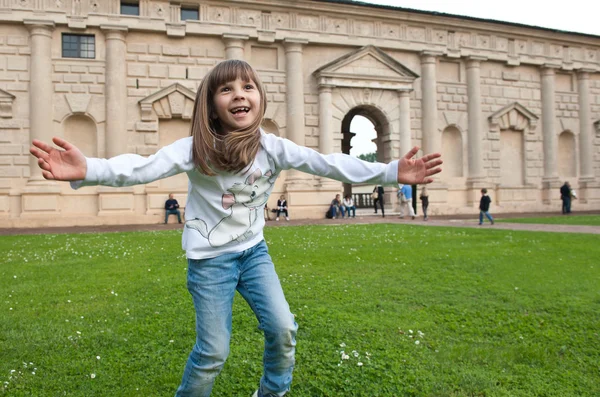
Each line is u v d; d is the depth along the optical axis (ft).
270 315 9.84
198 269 10.00
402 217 94.53
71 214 83.71
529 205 112.68
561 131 118.21
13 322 19.19
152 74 88.48
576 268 30.66
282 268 31.40
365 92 98.73
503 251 38.34
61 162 7.90
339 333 17.66
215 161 9.26
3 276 29.14
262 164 10.03
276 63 95.96
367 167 9.68
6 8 80.84
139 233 60.90
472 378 13.66
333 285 25.98
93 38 86.38
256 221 10.42
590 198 118.83
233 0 91.15
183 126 90.89
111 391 13.09
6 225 79.00
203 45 91.35
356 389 13.19
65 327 18.58
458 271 29.86
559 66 116.57
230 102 9.48
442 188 104.73
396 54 103.60
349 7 97.81
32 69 82.02
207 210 10.00
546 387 13.20
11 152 81.61
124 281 27.43
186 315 20.34
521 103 114.52
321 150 95.45
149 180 8.88
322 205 94.94
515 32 111.86
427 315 20.18
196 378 10.01
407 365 14.75
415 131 103.91
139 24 86.94
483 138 109.91
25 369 14.53
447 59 107.65
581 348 16.34
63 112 84.02
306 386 13.46
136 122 87.25
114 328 18.61
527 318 19.74
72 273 30.01
